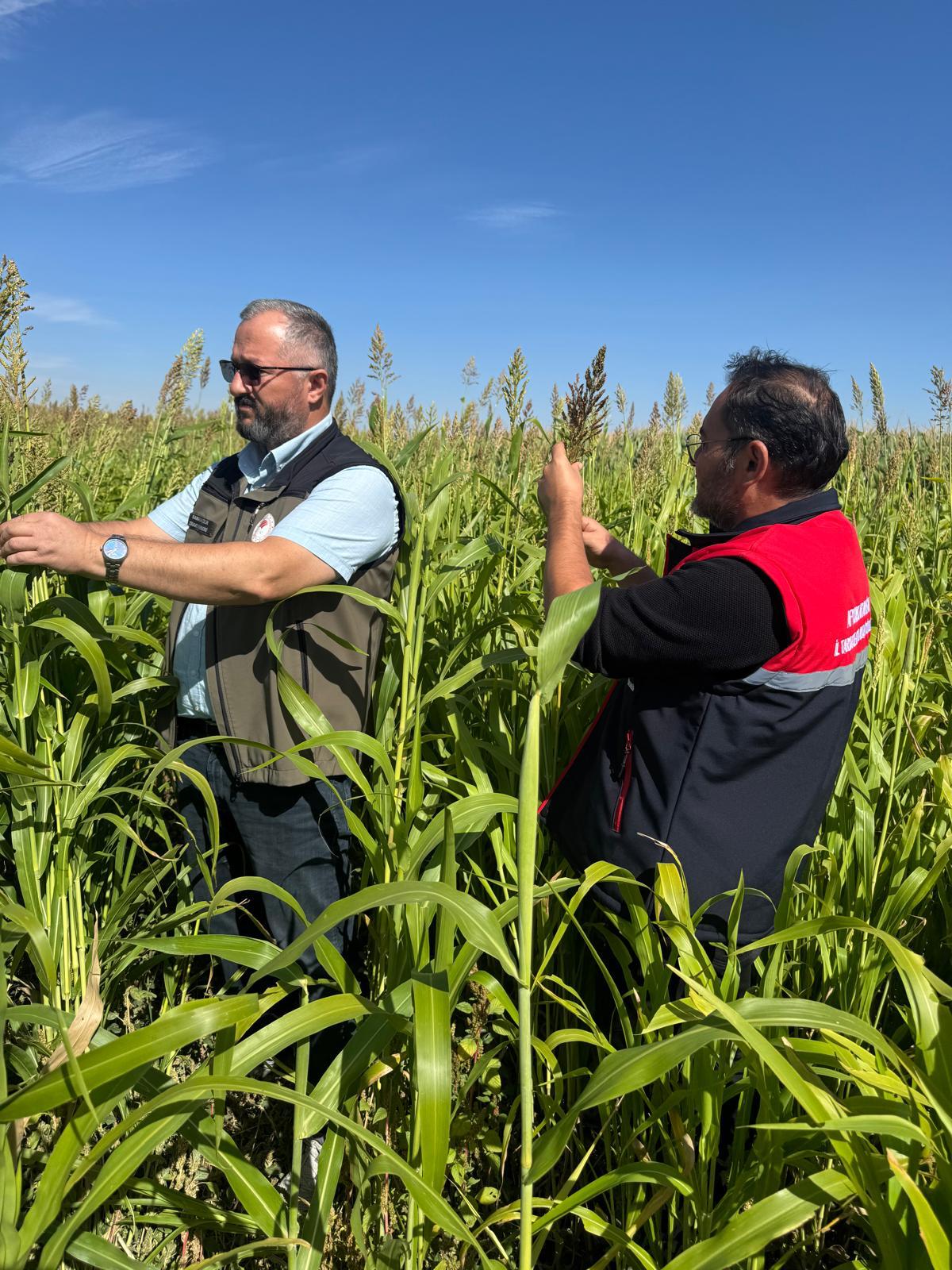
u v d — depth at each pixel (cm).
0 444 243
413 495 255
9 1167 138
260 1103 246
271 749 195
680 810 199
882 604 282
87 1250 149
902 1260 119
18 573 228
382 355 313
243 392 256
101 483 532
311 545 237
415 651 239
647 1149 202
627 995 207
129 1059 129
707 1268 121
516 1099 232
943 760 221
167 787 282
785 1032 188
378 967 230
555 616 121
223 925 279
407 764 245
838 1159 151
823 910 221
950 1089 126
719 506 220
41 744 225
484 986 183
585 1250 217
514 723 286
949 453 639
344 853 267
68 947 222
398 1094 205
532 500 412
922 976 137
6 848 254
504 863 228
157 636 366
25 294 248
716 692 198
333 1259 201
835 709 204
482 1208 220
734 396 212
